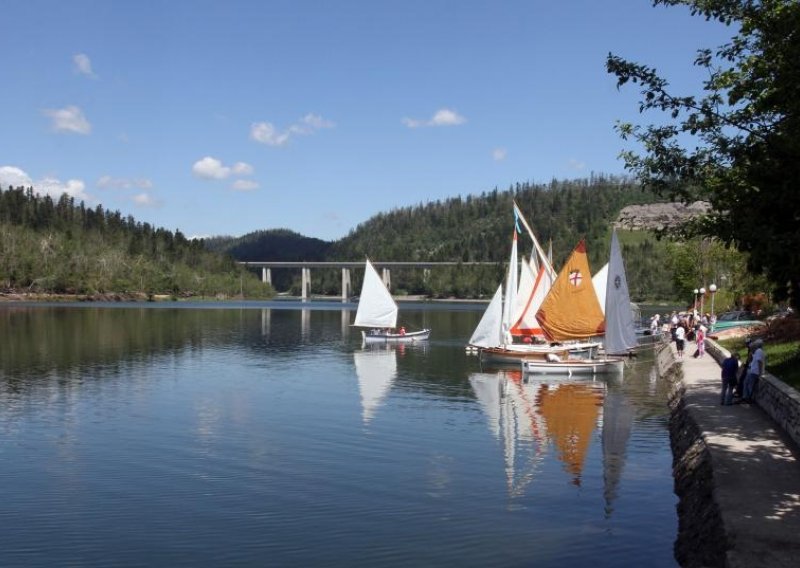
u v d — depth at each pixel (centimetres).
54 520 2098
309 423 3528
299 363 6309
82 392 4462
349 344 8344
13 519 2106
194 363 6166
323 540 1936
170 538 1953
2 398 4197
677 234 2422
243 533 1989
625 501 2247
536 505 2217
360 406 4041
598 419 3641
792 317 4506
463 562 1777
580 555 1809
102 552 1862
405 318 15075
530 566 1750
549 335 6100
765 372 3141
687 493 2119
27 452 2911
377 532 1991
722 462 2020
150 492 2370
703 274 9275
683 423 2891
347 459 2808
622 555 1805
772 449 2166
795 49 1889
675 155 2366
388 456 2852
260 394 4466
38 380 4947
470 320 14325
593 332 5934
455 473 2592
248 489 2394
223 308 18100
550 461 2764
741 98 2230
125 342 7906
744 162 2152
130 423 3506
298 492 2364
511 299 6400
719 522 1586
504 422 3562
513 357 6141
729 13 2212
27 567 1770
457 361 6556
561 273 5997
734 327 7025
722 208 2198
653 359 6756
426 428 3409
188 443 3078
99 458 2812
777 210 2036
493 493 2348
